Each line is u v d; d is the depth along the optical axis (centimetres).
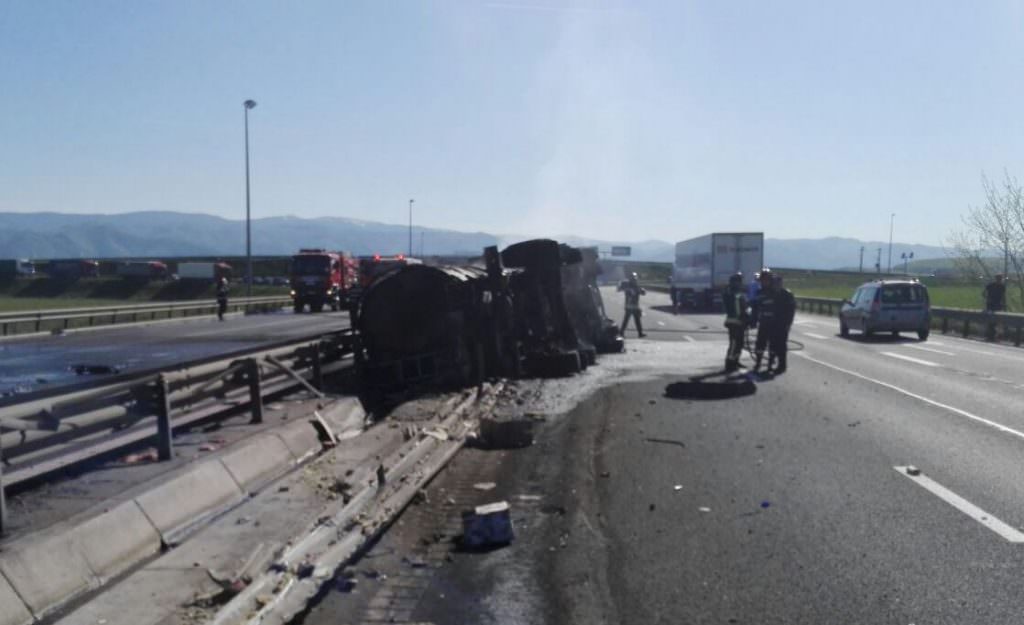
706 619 650
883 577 736
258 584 684
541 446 1318
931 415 1592
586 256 2928
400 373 1872
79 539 723
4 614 614
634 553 803
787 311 2289
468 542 830
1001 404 1731
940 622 642
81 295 6944
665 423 1506
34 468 828
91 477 916
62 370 2136
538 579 739
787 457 1221
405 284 1888
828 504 969
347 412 1502
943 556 791
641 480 1088
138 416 964
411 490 992
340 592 714
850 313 3697
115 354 2588
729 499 993
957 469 1145
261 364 1333
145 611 634
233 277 9531
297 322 4369
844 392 1906
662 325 4334
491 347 2083
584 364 2380
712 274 5625
